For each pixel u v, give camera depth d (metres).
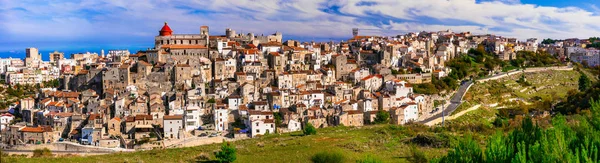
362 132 193.25
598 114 67.69
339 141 169.75
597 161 54.31
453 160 63.97
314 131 195.62
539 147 57.34
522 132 67.00
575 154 54.47
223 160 137.50
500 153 58.06
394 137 175.75
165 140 197.12
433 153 135.88
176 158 148.12
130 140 199.88
